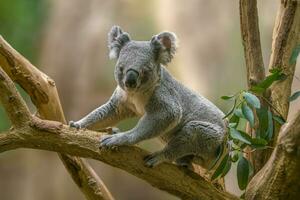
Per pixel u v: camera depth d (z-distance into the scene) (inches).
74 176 402.3
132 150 348.5
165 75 411.8
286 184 340.8
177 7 893.2
